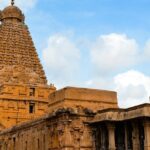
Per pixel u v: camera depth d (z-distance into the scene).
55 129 58.34
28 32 112.31
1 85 98.94
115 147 54.94
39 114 98.94
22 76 102.56
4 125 94.19
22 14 114.31
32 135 66.81
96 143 57.84
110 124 54.62
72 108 57.66
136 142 51.75
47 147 60.09
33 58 108.81
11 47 106.81
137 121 51.84
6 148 77.12
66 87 59.91
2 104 96.00
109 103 62.53
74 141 56.72
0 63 103.50
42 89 101.69
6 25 109.94
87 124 58.28
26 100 98.50
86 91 61.09
